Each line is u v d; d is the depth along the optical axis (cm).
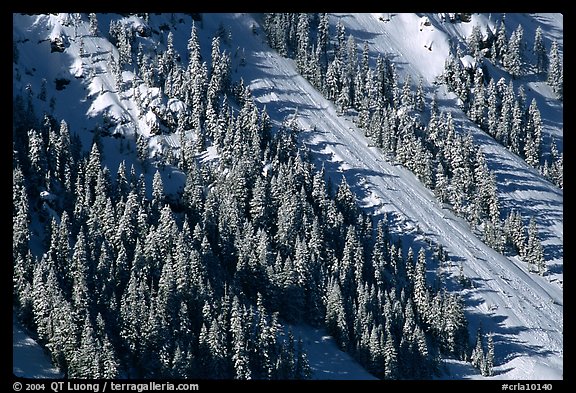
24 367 16938
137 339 17762
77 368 16775
